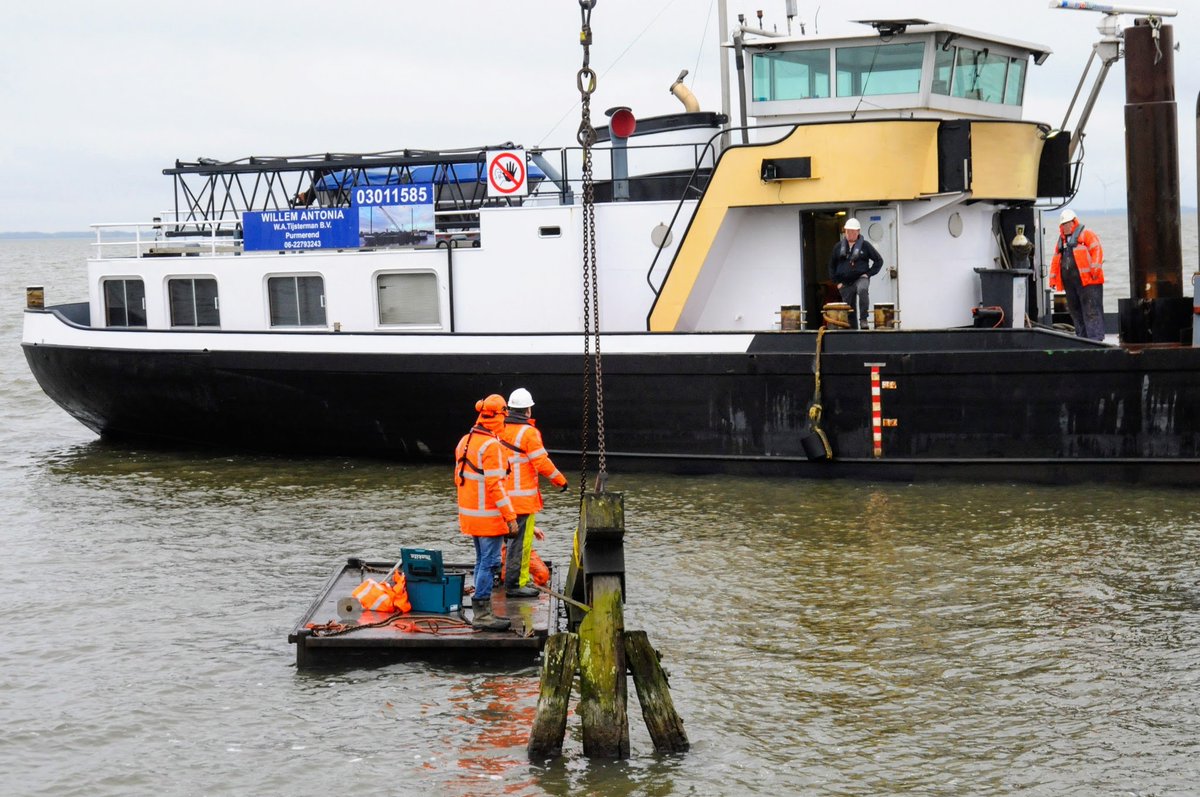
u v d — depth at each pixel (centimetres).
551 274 1875
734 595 1238
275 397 1944
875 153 1686
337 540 1471
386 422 1908
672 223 1811
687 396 1752
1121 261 8312
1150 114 1716
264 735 928
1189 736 903
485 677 1034
